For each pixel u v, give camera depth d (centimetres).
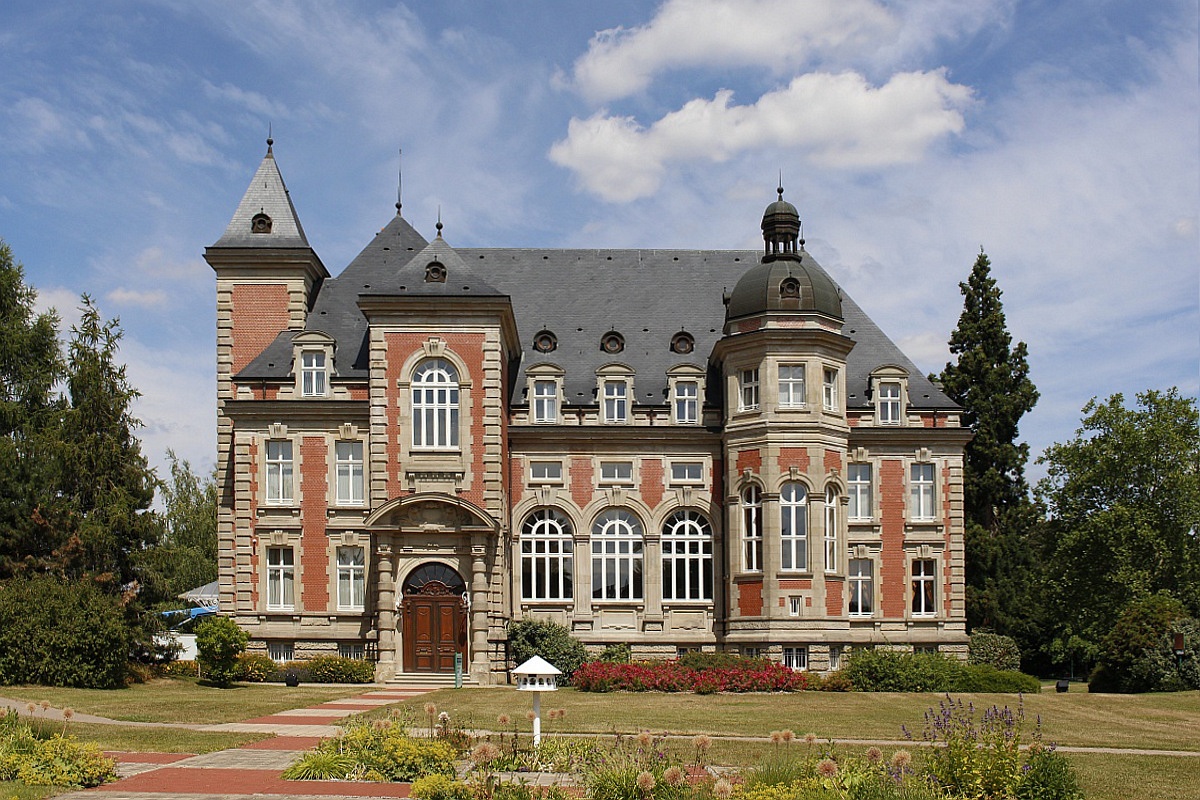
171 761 2516
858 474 5603
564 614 5438
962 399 7038
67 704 3566
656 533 5491
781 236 5497
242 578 5209
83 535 4725
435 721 3184
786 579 5162
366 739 2406
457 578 4925
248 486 5256
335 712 3500
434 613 4909
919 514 5597
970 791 2039
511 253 6188
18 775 2223
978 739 2277
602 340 5769
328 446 5284
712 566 5488
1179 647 4747
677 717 3444
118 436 5044
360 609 5206
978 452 6900
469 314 5056
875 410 5609
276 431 5281
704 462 5547
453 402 5038
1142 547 6231
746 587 5259
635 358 5744
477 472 4981
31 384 6056
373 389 5019
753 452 5294
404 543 4925
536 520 5522
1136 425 6444
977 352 7012
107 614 4234
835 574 5225
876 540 5538
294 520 5241
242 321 5531
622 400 5588
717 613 5444
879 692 4597
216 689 4303
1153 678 4734
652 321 5900
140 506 5059
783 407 5250
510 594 5425
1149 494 6328
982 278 7231
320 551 5225
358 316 5591
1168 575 6250
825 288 5391
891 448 5603
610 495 5509
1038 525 7481
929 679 4709
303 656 5153
